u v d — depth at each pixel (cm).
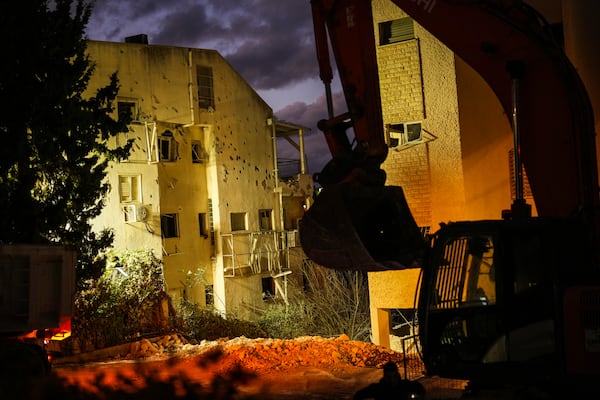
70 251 1209
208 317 2712
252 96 3856
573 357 755
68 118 1767
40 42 1748
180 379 712
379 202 927
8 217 1667
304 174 4228
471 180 1891
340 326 2822
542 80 891
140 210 3080
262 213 3941
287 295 3853
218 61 3650
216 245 3619
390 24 2088
